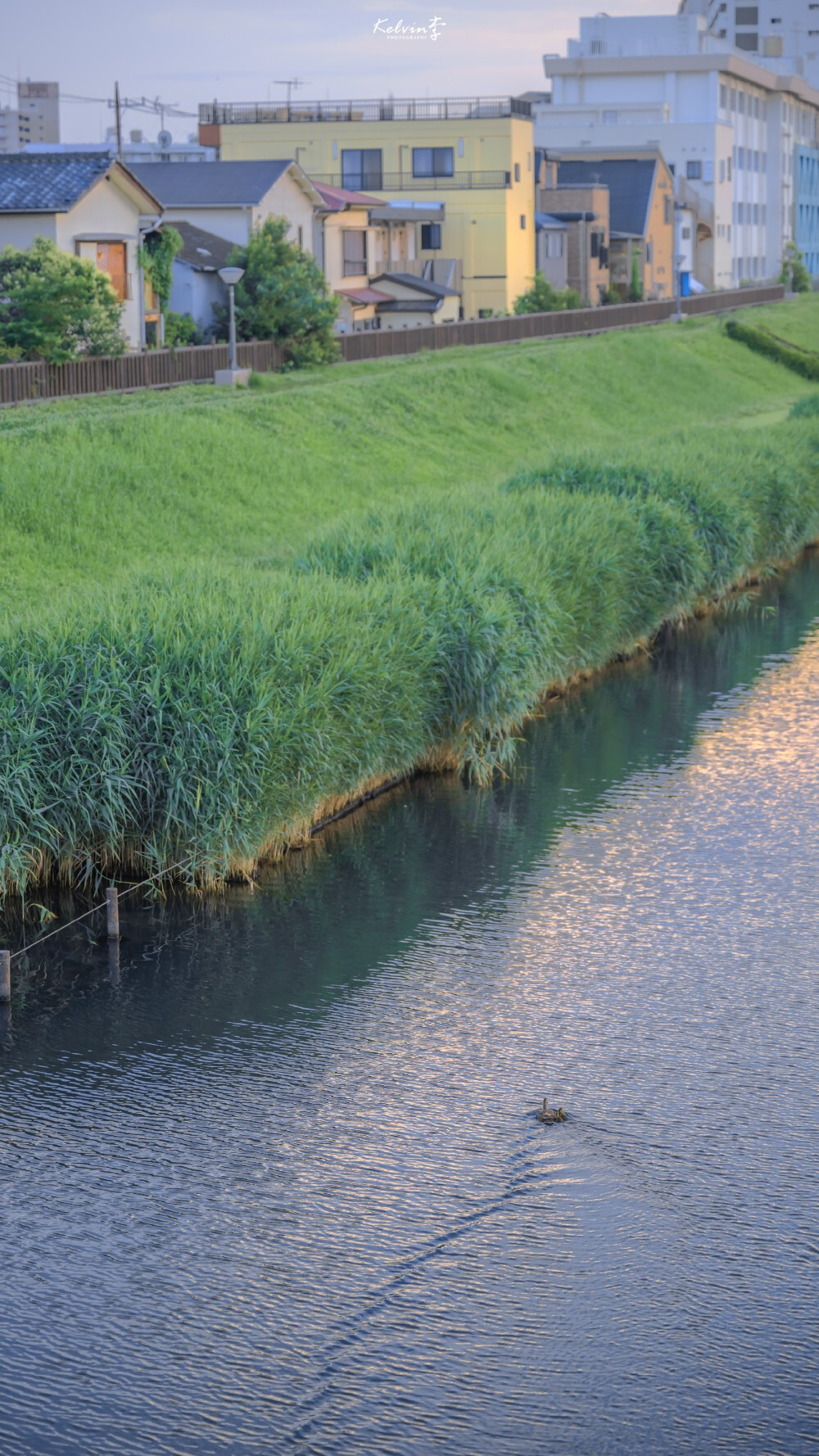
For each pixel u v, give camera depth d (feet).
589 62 356.38
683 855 54.29
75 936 47.19
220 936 47.29
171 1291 30.35
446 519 78.48
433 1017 41.83
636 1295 30.19
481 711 61.26
